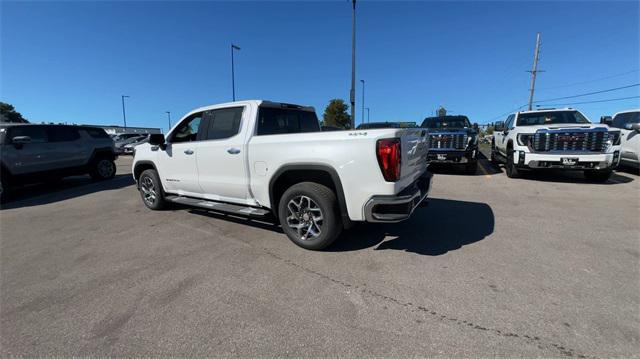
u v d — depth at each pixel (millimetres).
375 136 3148
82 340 2270
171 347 2174
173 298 2773
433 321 2357
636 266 3146
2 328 2428
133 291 2910
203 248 3891
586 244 3721
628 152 8766
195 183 4793
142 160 5664
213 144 4410
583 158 7062
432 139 9078
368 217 3260
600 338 2123
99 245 4113
